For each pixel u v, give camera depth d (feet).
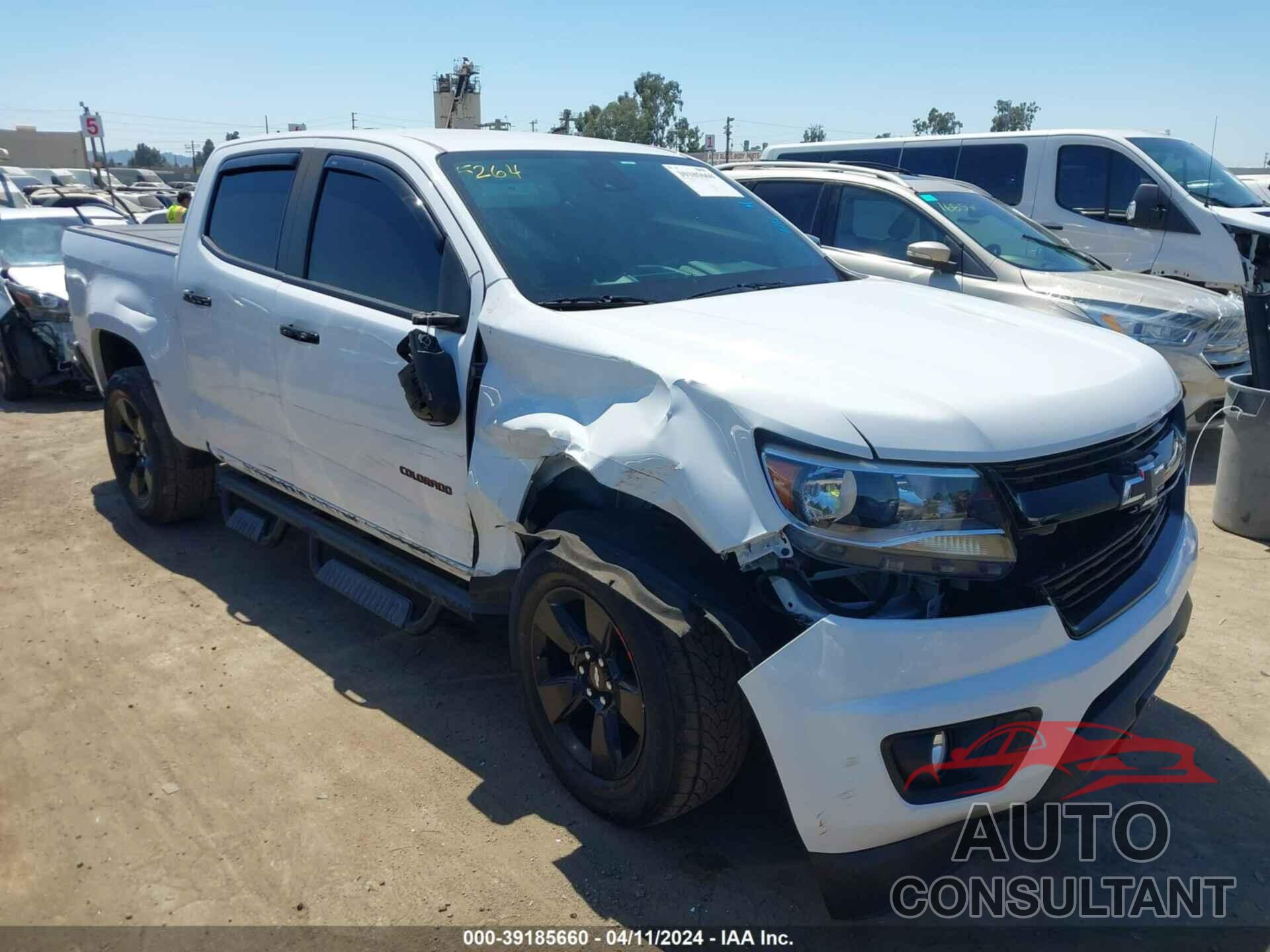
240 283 13.61
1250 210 29.63
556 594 9.27
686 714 8.13
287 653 13.37
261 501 14.78
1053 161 30.68
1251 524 17.28
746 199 13.83
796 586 7.59
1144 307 21.52
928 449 7.47
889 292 11.71
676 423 8.07
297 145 13.67
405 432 11.06
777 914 8.63
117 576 15.97
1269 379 17.06
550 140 13.04
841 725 7.27
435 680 12.63
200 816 9.97
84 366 19.19
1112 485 8.13
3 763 10.91
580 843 9.52
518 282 10.30
